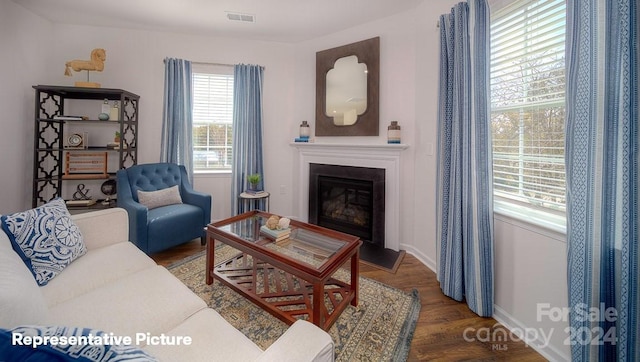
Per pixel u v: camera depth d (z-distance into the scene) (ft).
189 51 11.31
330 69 10.90
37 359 1.57
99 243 5.67
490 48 5.73
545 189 5.15
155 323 3.47
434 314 5.94
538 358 4.75
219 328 3.34
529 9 5.23
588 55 3.60
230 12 9.31
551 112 4.95
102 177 9.87
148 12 9.36
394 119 9.48
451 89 6.56
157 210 8.79
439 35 7.31
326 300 6.15
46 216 4.73
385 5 8.75
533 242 5.00
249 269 7.06
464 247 6.19
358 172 10.28
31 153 9.61
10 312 2.43
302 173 12.00
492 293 5.79
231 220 7.27
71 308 3.60
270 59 12.08
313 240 6.33
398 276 7.67
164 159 10.88
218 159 12.17
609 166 3.45
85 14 9.51
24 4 8.87
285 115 12.37
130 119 10.46
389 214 9.62
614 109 3.39
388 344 4.99
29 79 9.43
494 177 6.29
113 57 10.61
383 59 9.69
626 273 3.29
